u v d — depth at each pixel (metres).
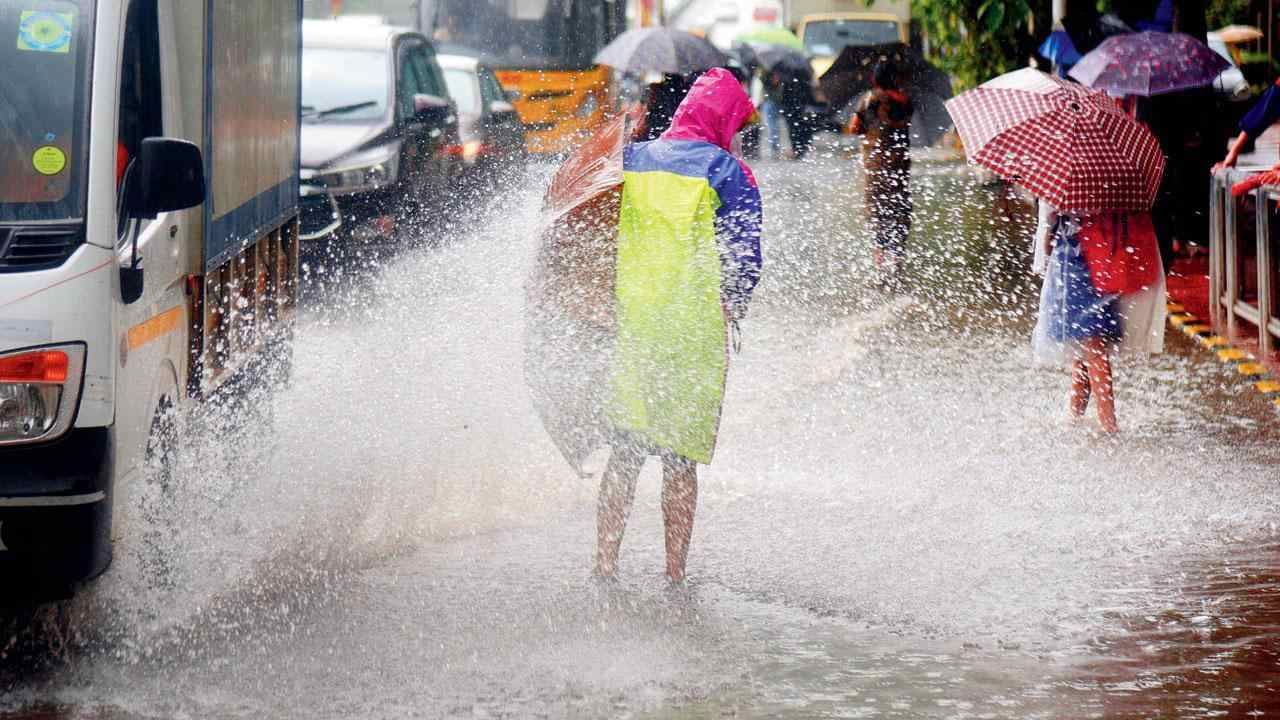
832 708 12.33
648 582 15.53
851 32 75.00
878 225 36.66
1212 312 30.58
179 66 15.33
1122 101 30.69
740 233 14.93
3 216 12.95
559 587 15.34
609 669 13.16
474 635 13.97
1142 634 14.08
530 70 49.88
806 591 15.28
